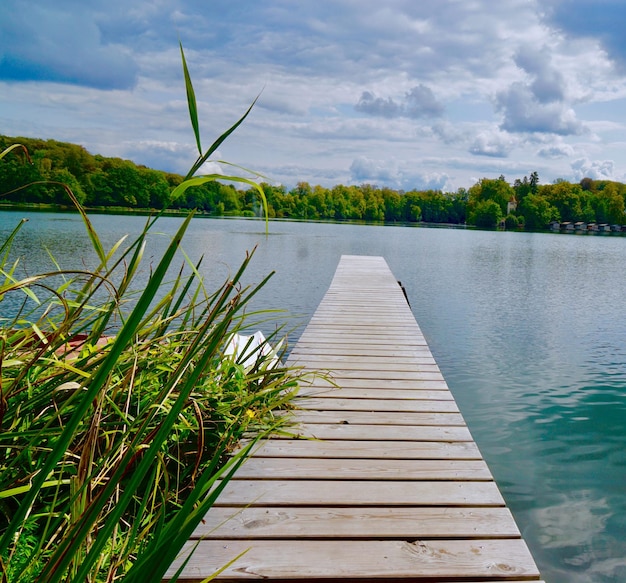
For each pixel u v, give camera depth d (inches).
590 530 101.2
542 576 87.7
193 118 22.4
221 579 53.5
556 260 775.7
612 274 587.8
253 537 60.8
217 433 83.0
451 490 72.7
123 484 62.3
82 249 547.8
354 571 54.9
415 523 64.3
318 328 187.8
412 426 95.9
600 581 86.5
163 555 25.4
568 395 181.9
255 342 153.4
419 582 54.2
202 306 148.2
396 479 75.7
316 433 91.8
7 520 54.7
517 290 443.8
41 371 58.0
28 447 44.0
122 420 60.3
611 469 126.9
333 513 66.4
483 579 54.4
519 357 231.1
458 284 476.1
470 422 156.5
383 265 419.2
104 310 60.0
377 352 153.1
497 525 64.1
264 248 741.9
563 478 122.3
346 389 117.3
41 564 48.5
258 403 94.8
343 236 1182.3
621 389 189.2
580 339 268.1
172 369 75.2
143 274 344.2
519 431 150.0
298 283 430.3
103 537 24.3
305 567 55.5
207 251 642.8
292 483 74.0
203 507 27.0
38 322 59.8
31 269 401.7
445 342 258.1
